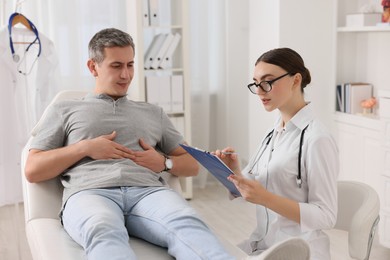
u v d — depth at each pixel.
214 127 4.77
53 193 2.36
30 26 3.39
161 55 4.15
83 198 2.14
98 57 2.40
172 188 2.53
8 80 3.32
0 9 3.93
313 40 4.02
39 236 2.09
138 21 4.01
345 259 3.09
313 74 4.05
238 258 1.95
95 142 2.29
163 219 2.03
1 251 3.28
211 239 1.92
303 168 1.84
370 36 3.92
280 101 1.84
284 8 3.94
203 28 4.48
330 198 1.81
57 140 2.38
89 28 4.26
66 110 2.40
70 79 4.25
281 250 1.61
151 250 2.06
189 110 4.27
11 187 3.41
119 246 1.86
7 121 3.35
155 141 2.51
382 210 3.24
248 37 4.64
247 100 4.73
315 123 1.86
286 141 1.91
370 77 3.95
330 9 4.01
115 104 2.42
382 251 3.25
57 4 4.15
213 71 4.66
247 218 3.87
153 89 4.16
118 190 2.22
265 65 1.83
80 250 2.01
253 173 2.01
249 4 4.42
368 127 3.61
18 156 3.41
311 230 1.84
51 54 3.51
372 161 3.59
